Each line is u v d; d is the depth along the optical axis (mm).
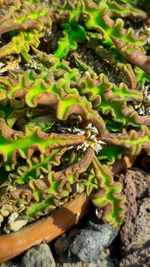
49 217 208
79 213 212
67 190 205
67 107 200
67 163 224
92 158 207
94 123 206
